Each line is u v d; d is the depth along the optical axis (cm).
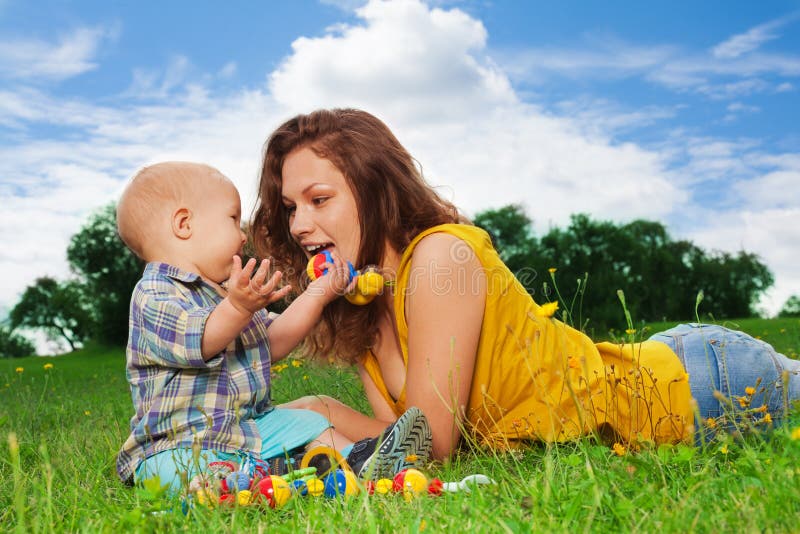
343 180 243
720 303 3603
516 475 195
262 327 240
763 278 3638
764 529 128
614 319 3025
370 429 259
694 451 174
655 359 242
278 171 262
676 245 3622
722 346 245
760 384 241
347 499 165
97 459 260
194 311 214
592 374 237
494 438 234
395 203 245
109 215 3609
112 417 402
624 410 231
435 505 157
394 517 148
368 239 244
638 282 3438
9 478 233
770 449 170
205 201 236
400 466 194
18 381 754
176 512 160
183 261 233
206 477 184
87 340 4094
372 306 264
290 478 183
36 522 147
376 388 274
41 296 4662
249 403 227
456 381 220
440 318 221
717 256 3672
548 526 135
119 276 3578
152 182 236
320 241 247
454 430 224
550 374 233
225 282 243
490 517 140
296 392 429
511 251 3581
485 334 228
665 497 146
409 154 259
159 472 206
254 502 169
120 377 824
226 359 227
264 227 278
